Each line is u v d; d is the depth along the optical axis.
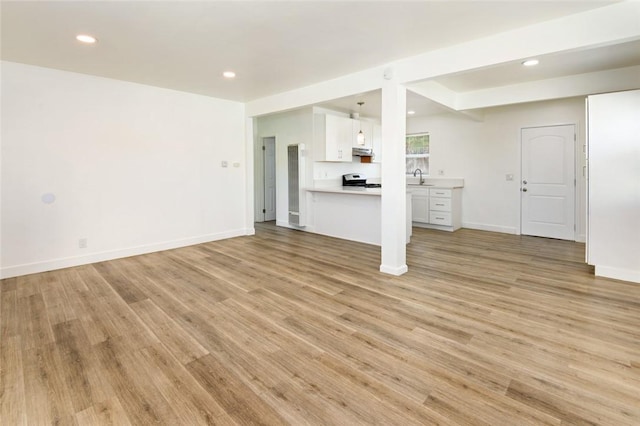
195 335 2.48
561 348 2.26
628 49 3.32
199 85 4.70
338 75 4.20
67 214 4.13
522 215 6.14
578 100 5.43
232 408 1.72
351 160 6.80
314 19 2.68
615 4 2.45
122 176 4.56
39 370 2.04
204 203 5.52
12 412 1.69
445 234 6.24
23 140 3.78
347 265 4.26
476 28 2.86
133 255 4.72
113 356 2.20
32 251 3.90
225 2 2.39
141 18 2.62
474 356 2.18
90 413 1.69
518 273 3.86
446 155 7.05
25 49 3.28
